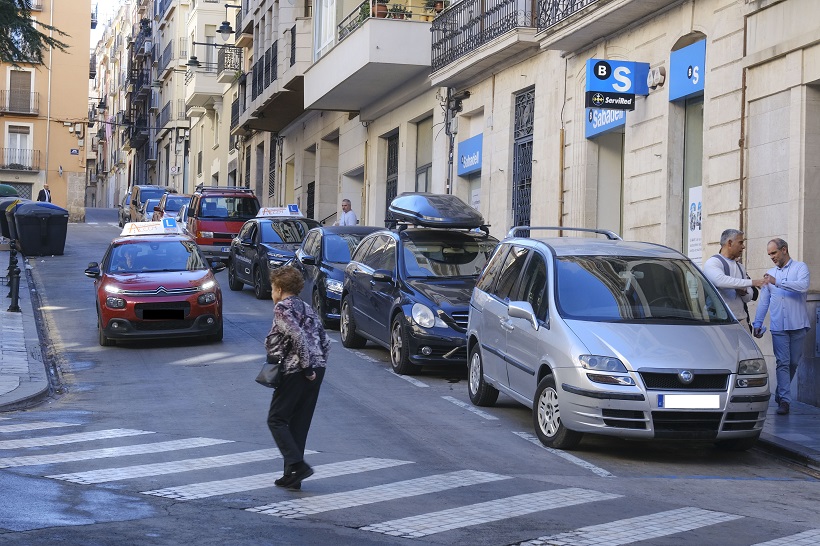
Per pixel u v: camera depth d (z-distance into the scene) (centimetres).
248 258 3509
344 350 2317
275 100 5231
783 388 1705
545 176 2962
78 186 9000
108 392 1861
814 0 1906
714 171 2198
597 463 1328
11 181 8844
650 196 2450
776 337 1705
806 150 1933
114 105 15600
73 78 9006
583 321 1404
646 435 1307
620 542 948
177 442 1395
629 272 1505
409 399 1758
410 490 1139
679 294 1480
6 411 1670
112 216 9612
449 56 3428
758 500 1159
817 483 1277
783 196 1984
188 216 4672
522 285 1579
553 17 2741
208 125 8412
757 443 1473
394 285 2075
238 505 1057
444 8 3644
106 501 1060
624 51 2580
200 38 7981
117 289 2370
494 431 1508
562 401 1357
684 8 2317
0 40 3638
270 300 3369
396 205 2323
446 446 1393
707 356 1340
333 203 5291
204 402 1731
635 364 1317
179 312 2361
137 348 2386
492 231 3306
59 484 1134
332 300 2580
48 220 4741
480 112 3484
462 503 1084
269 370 1126
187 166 9388
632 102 2448
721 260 1670
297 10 4956
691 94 2308
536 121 3027
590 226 2756
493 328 1633
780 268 1698
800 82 1939
